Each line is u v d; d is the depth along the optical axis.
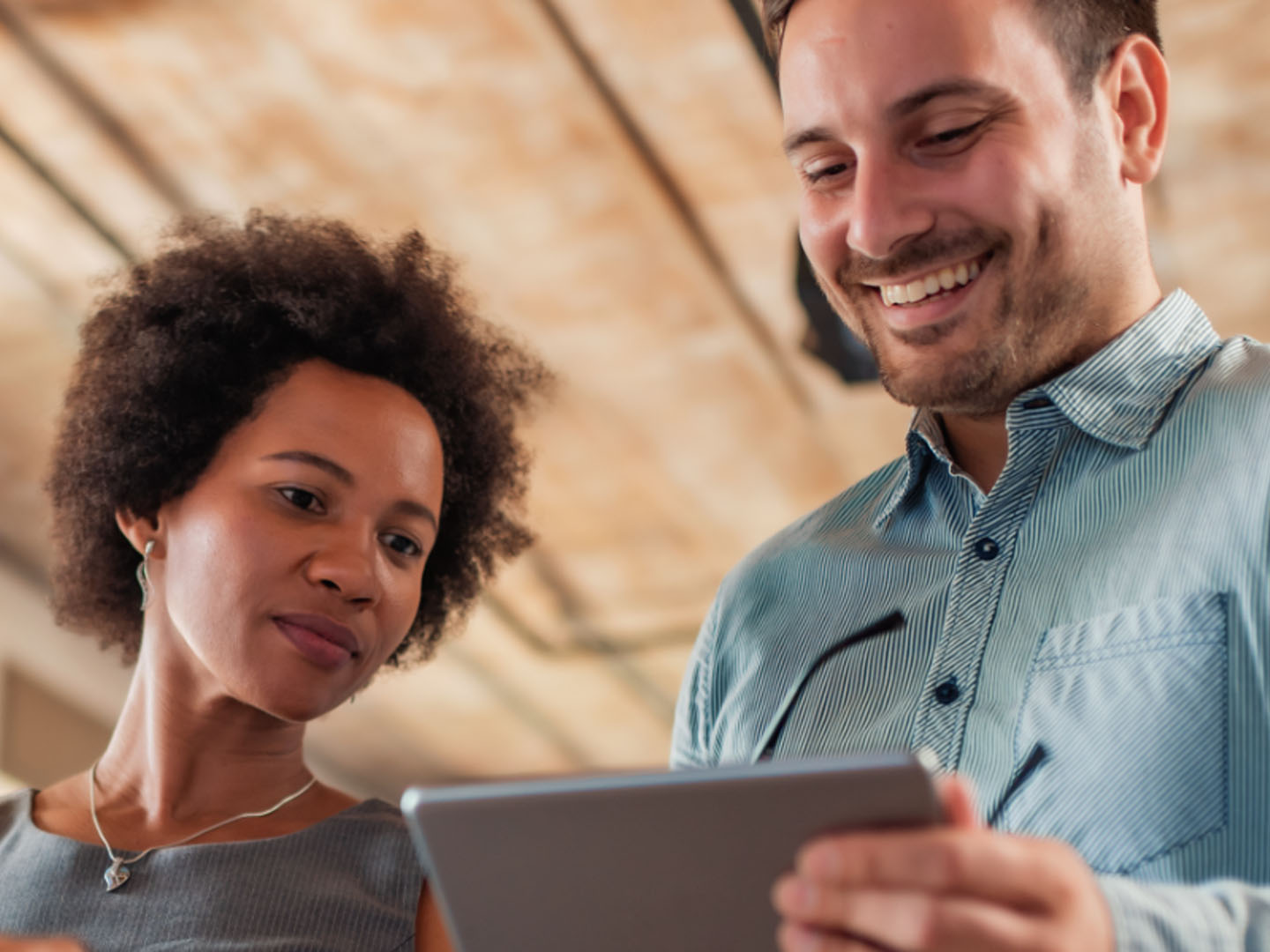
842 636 1.30
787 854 0.72
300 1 4.22
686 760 1.43
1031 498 1.22
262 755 1.39
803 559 1.40
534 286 5.13
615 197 4.76
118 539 1.51
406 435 1.43
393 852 1.34
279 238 1.62
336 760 7.87
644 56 4.25
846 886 0.68
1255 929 0.77
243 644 1.31
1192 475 1.14
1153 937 0.73
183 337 1.46
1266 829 0.99
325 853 1.33
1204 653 1.04
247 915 1.27
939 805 0.68
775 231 4.80
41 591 6.59
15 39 4.41
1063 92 1.21
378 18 4.25
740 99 4.34
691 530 6.16
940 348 1.22
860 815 0.69
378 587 1.36
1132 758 1.04
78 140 4.76
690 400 5.52
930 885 0.66
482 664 7.04
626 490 5.97
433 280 1.70
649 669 7.02
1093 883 0.71
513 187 4.79
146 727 1.39
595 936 0.79
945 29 1.18
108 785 1.41
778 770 0.71
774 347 5.21
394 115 4.59
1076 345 1.25
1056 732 1.09
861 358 5.11
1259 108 4.25
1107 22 1.24
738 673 1.38
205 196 4.96
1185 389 1.21
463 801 0.77
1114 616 1.10
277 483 1.36
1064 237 1.19
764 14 1.32
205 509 1.37
